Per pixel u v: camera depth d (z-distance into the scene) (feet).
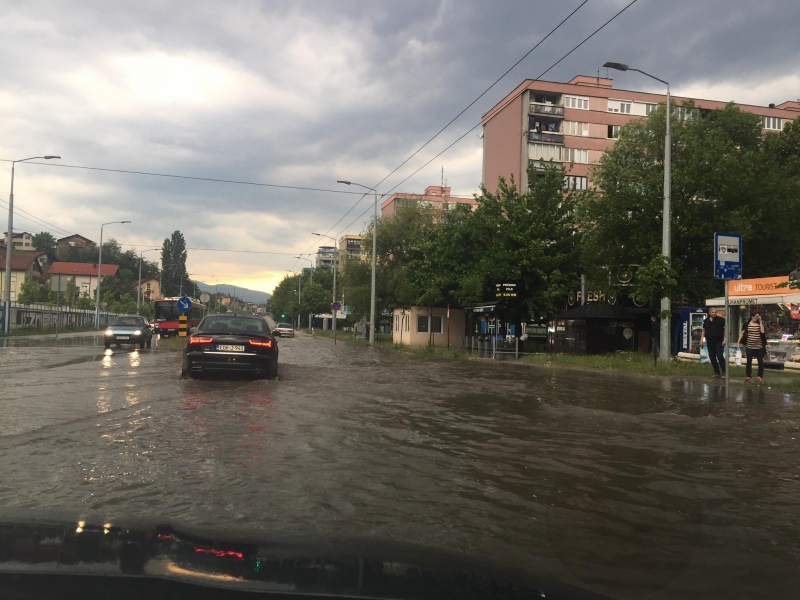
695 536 12.96
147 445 20.30
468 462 19.13
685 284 83.61
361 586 6.39
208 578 6.30
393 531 12.69
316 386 38.81
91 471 16.85
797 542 12.73
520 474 17.81
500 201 103.60
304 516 13.42
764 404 34.37
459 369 58.49
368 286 156.87
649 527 13.47
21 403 28.96
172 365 52.65
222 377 43.21
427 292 111.45
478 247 104.99
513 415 28.71
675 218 82.38
